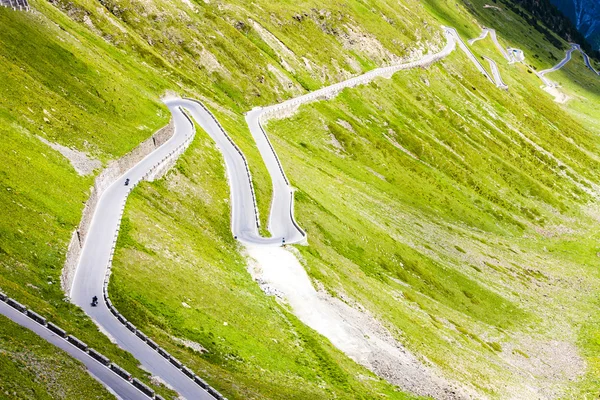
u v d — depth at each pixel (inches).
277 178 4648.1
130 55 5329.7
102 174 3351.4
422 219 5595.5
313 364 2795.3
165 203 3570.4
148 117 4291.3
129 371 2005.4
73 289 2468.0
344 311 3388.3
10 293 2087.8
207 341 2491.4
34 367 1797.5
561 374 4020.7
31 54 3841.0
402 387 2965.1
